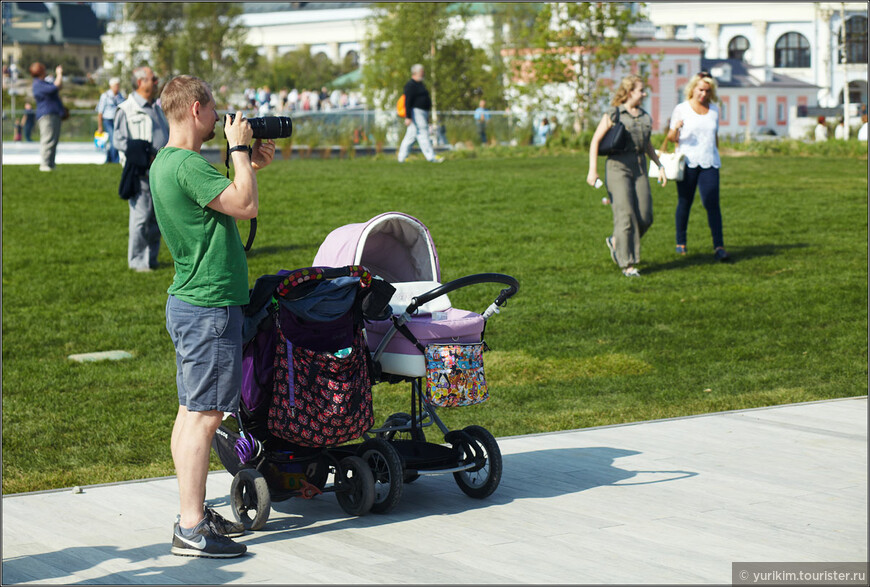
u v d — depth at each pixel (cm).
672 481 534
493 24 6625
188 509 436
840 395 755
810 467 558
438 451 515
